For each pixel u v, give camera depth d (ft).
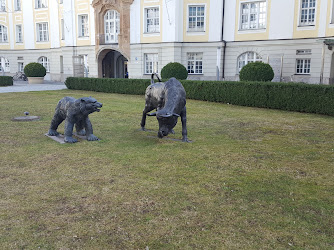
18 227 11.47
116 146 22.49
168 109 21.13
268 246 10.48
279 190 15.05
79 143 23.20
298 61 70.28
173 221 12.00
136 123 31.76
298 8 67.31
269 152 21.65
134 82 62.44
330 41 60.18
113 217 12.26
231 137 26.20
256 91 45.34
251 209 13.05
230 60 77.36
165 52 80.28
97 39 89.76
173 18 77.61
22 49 113.91
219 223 11.89
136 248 10.32
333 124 32.65
